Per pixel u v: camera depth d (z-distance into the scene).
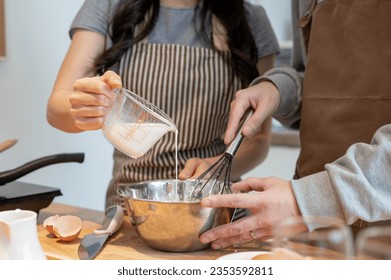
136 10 1.41
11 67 1.87
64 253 0.98
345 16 1.19
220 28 1.48
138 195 1.08
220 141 1.55
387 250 0.63
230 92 1.47
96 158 2.25
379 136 0.91
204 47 1.46
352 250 0.68
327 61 1.22
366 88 1.14
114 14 1.43
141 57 1.43
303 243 0.70
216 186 1.11
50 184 2.04
